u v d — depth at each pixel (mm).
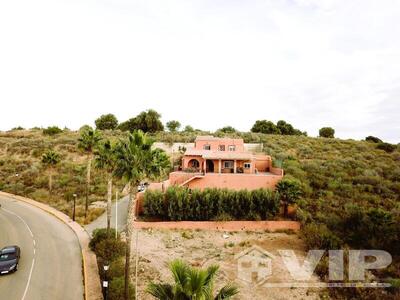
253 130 85312
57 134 73938
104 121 89250
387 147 60625
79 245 25562
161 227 29422
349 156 53469
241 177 34719
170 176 35438
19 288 18516
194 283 9977
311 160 49906
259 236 28750
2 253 21438
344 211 30812
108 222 24734
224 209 30984
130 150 17344
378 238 25859
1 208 35844
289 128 88938
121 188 42781
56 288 18672
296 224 30156
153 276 20703
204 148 43188
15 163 53656
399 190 37250
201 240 27469
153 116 78250
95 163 24984
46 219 32344
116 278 19047
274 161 42625
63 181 44469
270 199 31234
